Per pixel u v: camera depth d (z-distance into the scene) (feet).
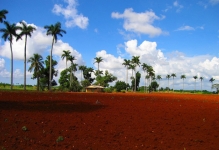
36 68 253.85
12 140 35.78
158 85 509.35
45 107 68.33
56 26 202.39
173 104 90.99
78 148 33.96
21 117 51.16
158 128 47.03
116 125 48.67
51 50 206.49
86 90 268.82
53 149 32.91
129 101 98.73
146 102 96.58
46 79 283.59
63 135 40.27
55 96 113.70
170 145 36.58
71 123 48.70
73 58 287.69
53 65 295.28
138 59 337.93
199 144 37.45
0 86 293.84
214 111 71.67
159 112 66.18
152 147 35.32
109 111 65.46
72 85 274.16
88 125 47.83
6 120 46.96
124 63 355.15
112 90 330.34
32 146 33.76
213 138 40.98
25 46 194.39
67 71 310.65
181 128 47.47
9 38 185.47
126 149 34.22
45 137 38.58
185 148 35.09
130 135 41.81
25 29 190.29
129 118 55.88
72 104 78.13
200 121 54.39
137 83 434.30
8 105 68.33
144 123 51.01
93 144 36.11
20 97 98.58
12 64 189.26
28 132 40.70
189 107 81.05
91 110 65.92
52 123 47.80
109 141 37.91
